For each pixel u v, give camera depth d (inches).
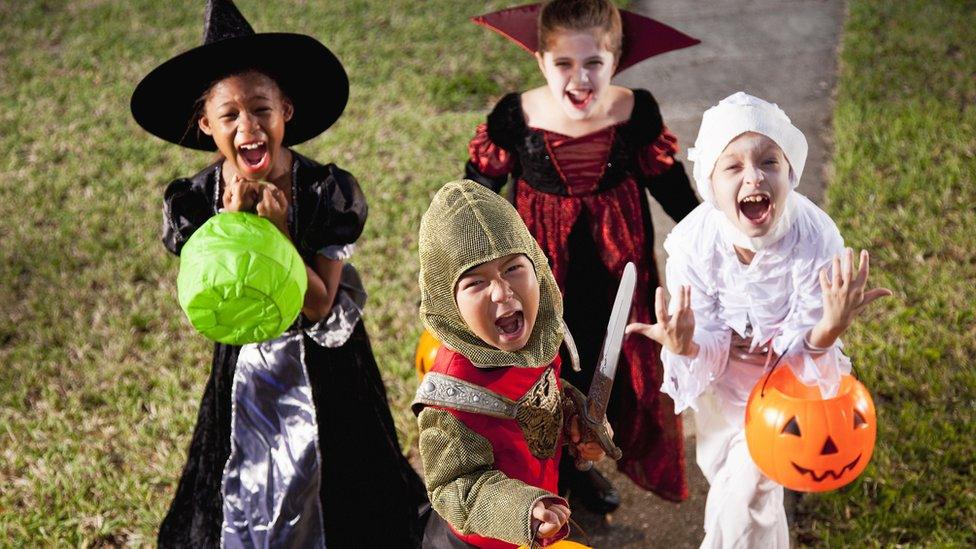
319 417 133.2
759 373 137.3
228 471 135.3
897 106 277.7
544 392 104.3
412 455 180.2
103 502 174.1
